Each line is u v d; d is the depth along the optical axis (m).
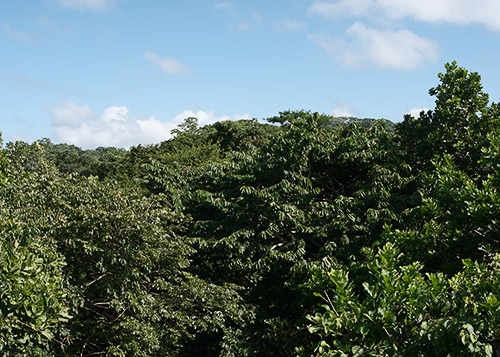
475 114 15.32
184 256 11.59
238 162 14.82
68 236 9.67
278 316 12.72
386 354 6.00
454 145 14.47
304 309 11.80
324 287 8.69
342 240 12.70
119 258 9.93
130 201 10.97
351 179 15.66
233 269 13.48
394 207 13.72
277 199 12.80
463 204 8.54
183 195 13.81
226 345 11.25
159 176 14.54
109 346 9.95
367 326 6.24
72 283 9.50
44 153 12.61
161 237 10.47
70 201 10.34
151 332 9.88
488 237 8.28
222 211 13.25
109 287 9.77
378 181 13.81
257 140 38.03
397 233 9.30
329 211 13.24
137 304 9.88
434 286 6.36
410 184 14.38
